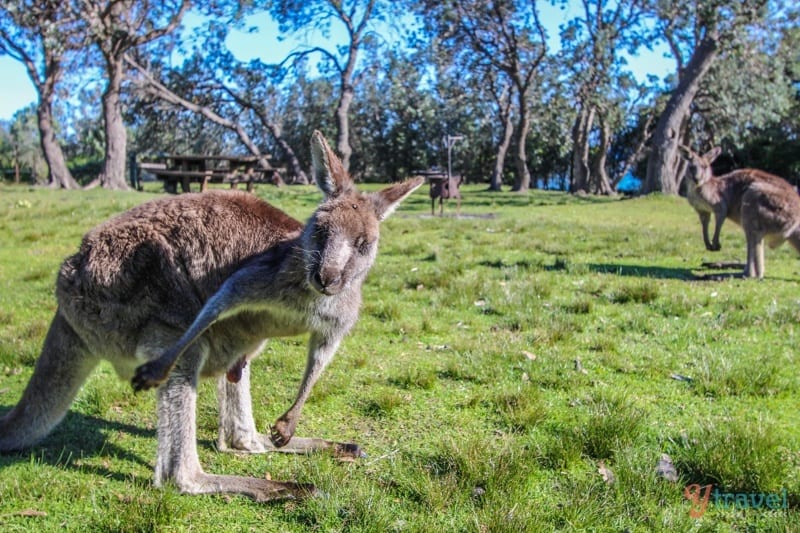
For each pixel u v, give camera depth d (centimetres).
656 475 391
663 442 441
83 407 498
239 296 358
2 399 509
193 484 370
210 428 475
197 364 377
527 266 1039
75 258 385
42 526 342
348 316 393
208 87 4388
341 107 4125
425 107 5100
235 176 2461
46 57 3067
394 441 452
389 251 1170
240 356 405
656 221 1905
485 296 837
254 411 496
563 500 375
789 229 1009
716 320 734
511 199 2977
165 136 4612
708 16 2784
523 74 4016
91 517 351
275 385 549
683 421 478
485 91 4422
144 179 4247
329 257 365
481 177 5541
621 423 445
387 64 4416
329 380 550
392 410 498
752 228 1015
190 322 378
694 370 571
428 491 375
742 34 2852
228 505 365
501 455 405
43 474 386
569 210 2297
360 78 4416
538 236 1382
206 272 383
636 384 552
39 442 435
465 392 536
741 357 611
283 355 611
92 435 453
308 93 5328
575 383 546
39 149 5028
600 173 4181
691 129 4634
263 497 370
